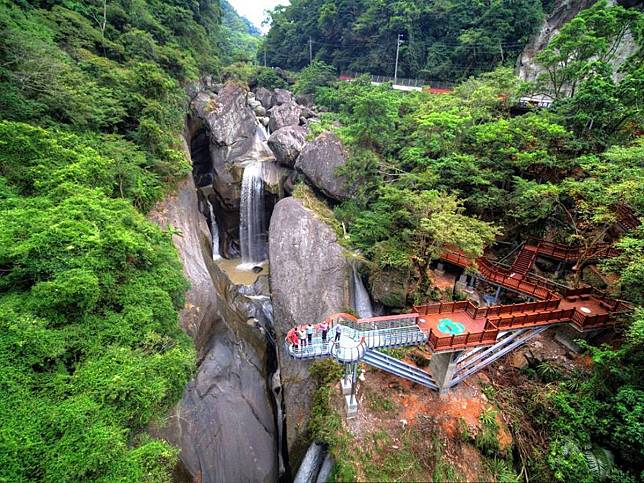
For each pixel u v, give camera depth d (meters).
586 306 13.83
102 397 7.02
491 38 34.88
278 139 26.95
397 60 41.31
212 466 12.40
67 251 8.74
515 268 17.19
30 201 10.11
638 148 13.09
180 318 14.12
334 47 54.25
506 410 12.04
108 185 13.88
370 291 17.53
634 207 12.12
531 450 11.05
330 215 21.48
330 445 11.40
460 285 17.34
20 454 5.68
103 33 24.64
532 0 33.62
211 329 16.39
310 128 29.30
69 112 14.41
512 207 17.03
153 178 18.06
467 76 37.00
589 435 10.54
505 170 17.80
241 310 20.19
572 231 16.41
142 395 7.43
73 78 15.17
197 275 16.83
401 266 16.33
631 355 10.73
